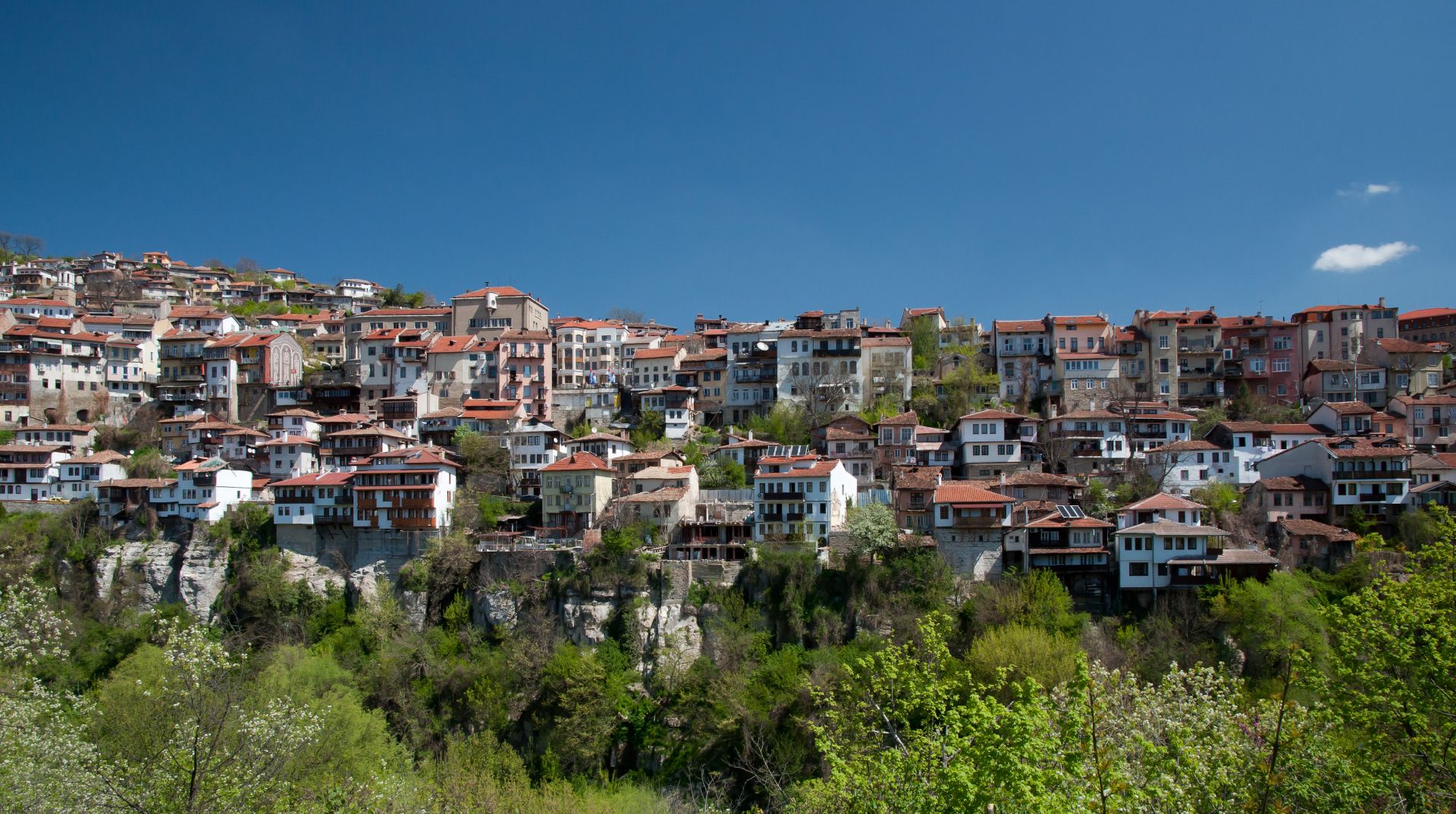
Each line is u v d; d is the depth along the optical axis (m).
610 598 89.75
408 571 98.00
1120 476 105.00
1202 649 72.62
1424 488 89.56
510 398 142.00
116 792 35.69
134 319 158.50
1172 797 30.19
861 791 35.19
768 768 69.12
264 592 100.25
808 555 86.62
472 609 94.88
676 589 89.12
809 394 129.50
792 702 75.19
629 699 82.31
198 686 39.78
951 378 129.25
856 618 84.00
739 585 88.25
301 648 89.81
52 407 140.12
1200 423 115.81
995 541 87.19
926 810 32.94
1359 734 35.84
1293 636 68.19
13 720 41.00
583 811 65.62
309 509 106.25
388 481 104.56
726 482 107.31
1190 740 33.75
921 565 85.19
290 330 177.62
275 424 134.25
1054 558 84.44
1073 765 30.70
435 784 58.97
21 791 37.06
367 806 44.47
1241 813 30.64
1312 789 31.50
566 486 104.06
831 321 150.25
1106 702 31.78
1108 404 121.50
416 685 86.25
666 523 96.31
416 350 144.75
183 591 103.75
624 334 161.88
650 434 130.12
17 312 158.88
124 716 50.44
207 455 127.62
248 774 38.75
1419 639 35.69
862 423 113.31
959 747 34.19
